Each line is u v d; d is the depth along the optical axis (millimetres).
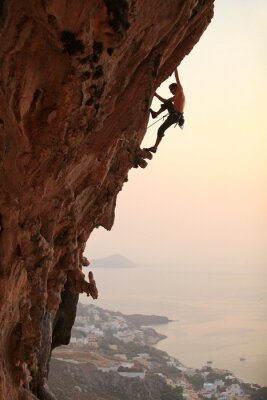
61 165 7250
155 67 7762
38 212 7703
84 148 7711
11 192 6805
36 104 6301
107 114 7316
